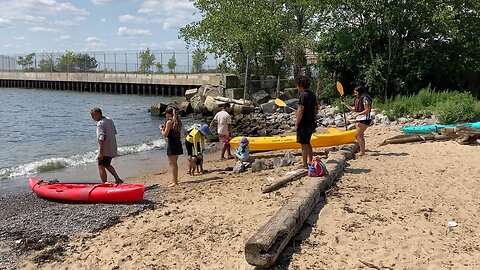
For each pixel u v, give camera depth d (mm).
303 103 8891
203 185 9953
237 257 5832
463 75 24594
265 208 7484
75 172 13297
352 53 23875
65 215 8195
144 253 6297
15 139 20203
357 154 11422
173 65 57656
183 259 5980
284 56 28672
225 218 7277
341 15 23719
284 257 5559
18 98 47625
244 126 21047
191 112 29359
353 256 5547
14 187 11602
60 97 48812
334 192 7859
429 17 22438
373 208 7059
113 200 8844
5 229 7559
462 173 9172
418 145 12492
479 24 23484
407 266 5285
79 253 6504
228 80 28062
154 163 14586
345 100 23203
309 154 9367
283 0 28641
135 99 44594
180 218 7531
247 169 11570
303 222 6441
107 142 10055
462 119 16250
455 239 5969
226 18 28344
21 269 6129
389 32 22359
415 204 7266
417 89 22859
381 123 17672
